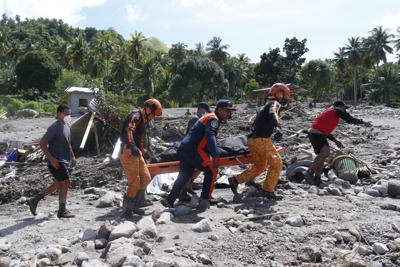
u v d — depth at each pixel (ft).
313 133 27.04
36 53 262.06
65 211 22.26
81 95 129.49
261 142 23.06
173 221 20.04
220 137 53.62
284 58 317.22
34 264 15.90
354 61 278.67
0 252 17.65
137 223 19.60
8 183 33.58
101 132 45.37
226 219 19.88
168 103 238.89
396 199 23.79
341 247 17.29
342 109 26.78
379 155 39.01
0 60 339.98
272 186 23.41
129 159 20.61
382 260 16.12
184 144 21.86
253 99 171.32
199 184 27.58
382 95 261.24
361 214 20.65
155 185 27.63
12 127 98.53
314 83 302.86
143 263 15.35
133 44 253.65
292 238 17.74
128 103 47.60
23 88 261.44
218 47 303.68
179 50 285.23
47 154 21.52
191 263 15.34
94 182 31.60
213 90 236.63
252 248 16.96
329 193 25.08
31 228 20.77
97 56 257.75
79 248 17.57
